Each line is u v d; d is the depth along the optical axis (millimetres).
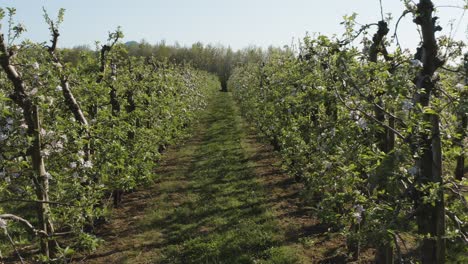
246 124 24188
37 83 5062
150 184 11820
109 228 8883
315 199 9203
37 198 5082
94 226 8734
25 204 10164
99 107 8297
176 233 8375
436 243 3570
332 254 6977
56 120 5988
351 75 3879
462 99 3195
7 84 6266
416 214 3578
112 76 9023
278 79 10391
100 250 7730
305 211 9133
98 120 7395
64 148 5332
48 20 6238
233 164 14266
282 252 7074
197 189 11500
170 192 11391
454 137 3742
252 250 7309
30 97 4902
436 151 3416
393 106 3768
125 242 8094
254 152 16172
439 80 3621
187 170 13914
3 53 4633
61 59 6652
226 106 35000
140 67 13219
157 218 9258
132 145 9438
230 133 21234
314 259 6859
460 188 3602
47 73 5238
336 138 4809
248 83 22266
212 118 28062
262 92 14227
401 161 3328
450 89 3664
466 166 11297
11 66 4797
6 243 7781
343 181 4492
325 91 4297
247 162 14453
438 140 3406
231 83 48188
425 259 3656
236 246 7430
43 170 5121
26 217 9352
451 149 3748
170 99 14672
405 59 3822
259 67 18734
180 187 11781
